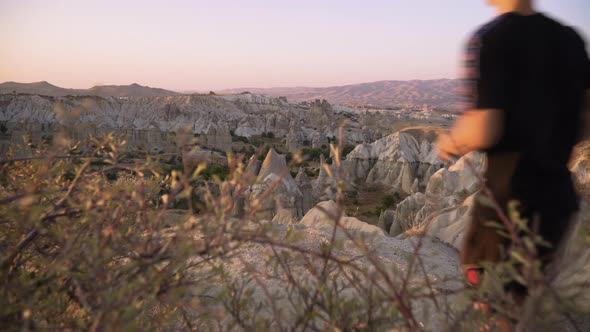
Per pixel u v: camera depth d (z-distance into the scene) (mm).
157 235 1368
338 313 1370
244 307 1601
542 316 1113
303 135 131500
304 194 35969
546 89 1693
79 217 1568
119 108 146500
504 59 1662
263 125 146250
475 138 1674
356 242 1285
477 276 1736
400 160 63562
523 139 1664
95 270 1315
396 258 4117
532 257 1099
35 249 1688
